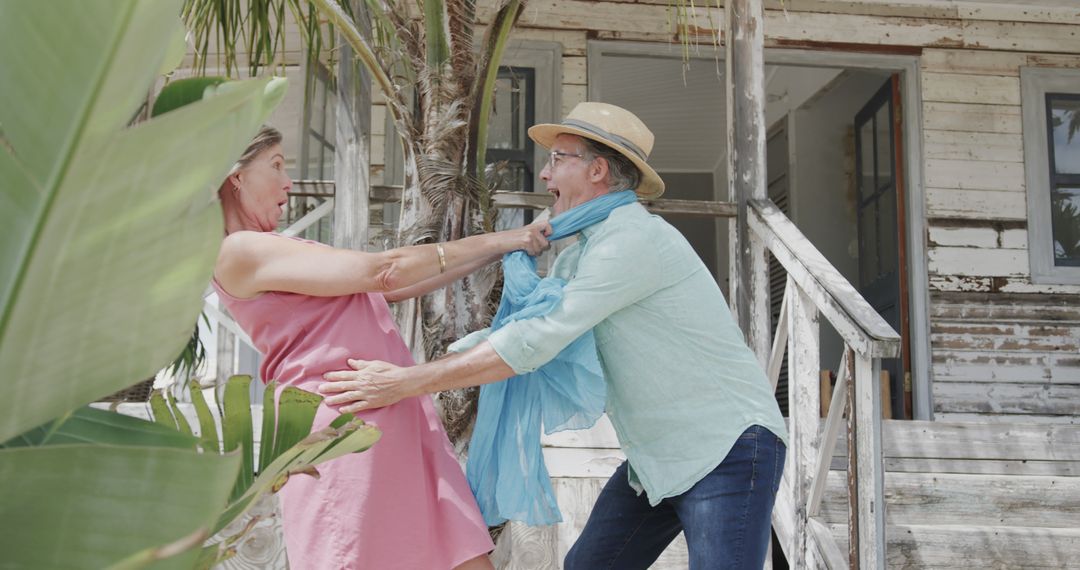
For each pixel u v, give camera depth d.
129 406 2.88
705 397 2.11
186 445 0.95
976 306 6.14
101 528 0.71
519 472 2.22
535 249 2.23
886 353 2.62
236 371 5.14
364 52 2.55
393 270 1.98
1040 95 6.35
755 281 3.74
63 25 0.63
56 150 0.65
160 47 0.67
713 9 6.14
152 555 0.67
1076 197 6.30
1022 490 3.77
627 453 2.21
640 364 2.13
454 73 2.51
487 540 1.95
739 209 3.81
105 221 0.67
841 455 3.85
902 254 6.30
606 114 2.28
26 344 0.70
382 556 1.83
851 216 7.94
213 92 0.92
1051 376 6.12
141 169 0.67
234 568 2.87
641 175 2.35
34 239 0.67
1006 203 6.24
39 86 0.64
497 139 5.92
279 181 2.04
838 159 7.95
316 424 1.87
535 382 2.26
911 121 6.27
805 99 7.75
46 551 0.71
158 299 0.72
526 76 5.99
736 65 3.91
